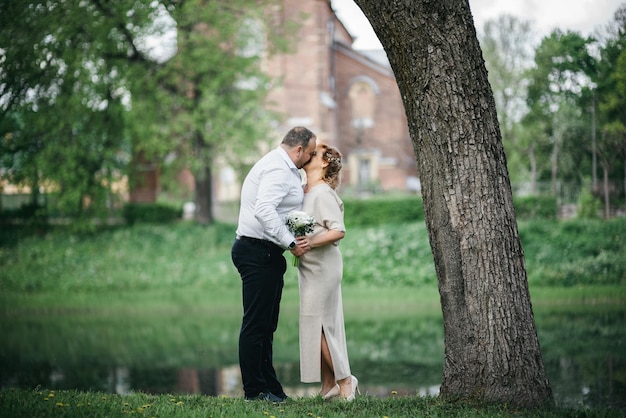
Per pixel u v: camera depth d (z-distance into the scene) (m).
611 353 10.86
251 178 5.59
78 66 20.06
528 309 5.29
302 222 5.36
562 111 21.72
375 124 40.41
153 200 34.00
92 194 23.83
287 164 5.54
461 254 5.24
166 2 22.30
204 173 26.05
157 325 15.48
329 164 5.75
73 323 15.85
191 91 25.28
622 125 20.23
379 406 5.29
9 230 25.45
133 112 22.69
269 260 5.56
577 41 20.11
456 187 5.20
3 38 15.97
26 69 16.75
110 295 19.88
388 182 40.25
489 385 5.20
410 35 5.13
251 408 5.11
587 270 19.36
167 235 24.47
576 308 15.94
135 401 5.51
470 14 5.18
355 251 21.77
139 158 27.80
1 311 17.72
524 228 21.42
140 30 22.42
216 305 18.27
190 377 10.21
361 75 40.41
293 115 36.62
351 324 14.99
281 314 16.45
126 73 22.70
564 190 23.28
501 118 23.45
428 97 5.19
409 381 9.49
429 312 16.56
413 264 20.95
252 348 5.67
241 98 25.36
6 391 5.92
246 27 25.59
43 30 17.28
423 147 5.30
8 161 22.66
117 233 24.73
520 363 5.20
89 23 20.47
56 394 5.82
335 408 5.27
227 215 31.28
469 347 5.26
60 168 22.53
